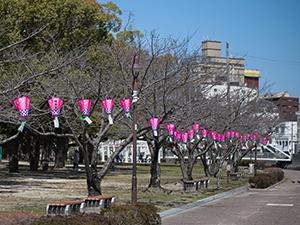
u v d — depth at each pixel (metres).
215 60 39.19
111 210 12.45
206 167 41.41
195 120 24.23
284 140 73.62
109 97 18.77
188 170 29.19
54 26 25.30
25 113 13.52
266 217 17.50
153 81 20.22
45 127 24.02
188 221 16.23
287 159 70.25
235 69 51.16
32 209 17.30
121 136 29.06
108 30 30.45
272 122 46.41
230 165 41.81
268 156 71.19
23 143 41.50
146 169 53.22
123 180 34.81
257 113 45.69
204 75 26.77
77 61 21.11
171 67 21.20
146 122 23.03
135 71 16.33
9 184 28.66
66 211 14.20
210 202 23.16
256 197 26.38
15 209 17.19
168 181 35.94
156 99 21.69
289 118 76.25
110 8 31.56
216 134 28.92
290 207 21.12
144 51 23.69
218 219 16.83
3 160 67.00
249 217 17.47
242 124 37.19
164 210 18.92
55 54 19.81
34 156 43.12
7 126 31.53
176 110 21.89
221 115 30.33
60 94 18.03
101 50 23.34
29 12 23.55
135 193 15.68
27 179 33.03
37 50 23.33
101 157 64.06
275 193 29.27
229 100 33.69
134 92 16.42
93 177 18.78
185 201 22.47
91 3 28.62
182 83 21.14
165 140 26.06
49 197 21.78
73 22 26.41
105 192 25.06
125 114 18.31
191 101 22.92
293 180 43.66
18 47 20.67
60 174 39.78
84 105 15.55
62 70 18.91
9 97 16.64
